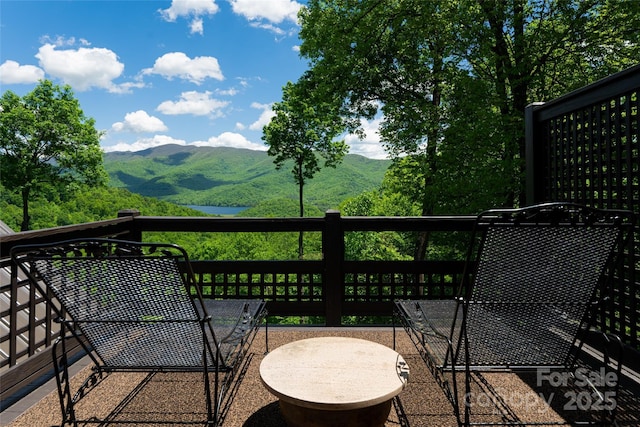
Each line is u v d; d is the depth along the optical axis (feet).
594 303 6.21
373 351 6.69
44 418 6.72
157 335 6.33
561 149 10.50
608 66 31.45
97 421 6.27
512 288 5.95
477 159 33.37
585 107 9.22
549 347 6.55
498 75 33.91
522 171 31.99
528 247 5.57
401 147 39.09
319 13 40.22
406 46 36.17
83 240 5.10
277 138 79.41
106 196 126.31
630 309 8.14
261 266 11.86
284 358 6.41
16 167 94.12
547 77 34.53
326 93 40.88
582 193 9.59
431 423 6.51
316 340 7.26
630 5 27.73
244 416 6.80
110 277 5.57
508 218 5.32
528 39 31.76
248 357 9.37
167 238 82.28
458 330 6.95
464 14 32.63
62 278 5.60
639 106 7.48
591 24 31.17
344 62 38.40
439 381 6.65
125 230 11.27
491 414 6.71
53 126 96.17
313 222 11.63
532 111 11.52
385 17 36.40
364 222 11.51
